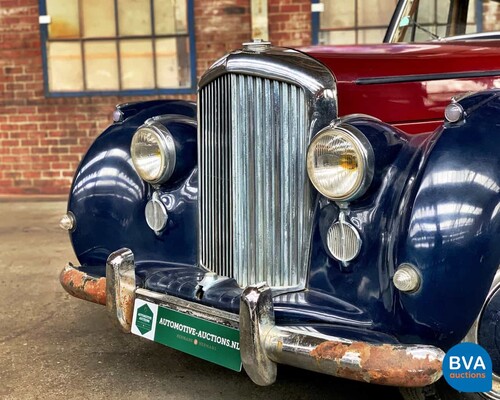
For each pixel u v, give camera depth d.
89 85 7.27
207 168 2.62
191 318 2.39
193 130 2.78
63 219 2.92
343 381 2.75
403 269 1.95
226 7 6.96
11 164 7.43
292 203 2.36
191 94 7.16
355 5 6.86
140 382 2.77
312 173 2.17
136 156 2.74
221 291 2.38
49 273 4.40
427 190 1.97
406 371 1.89
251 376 2.16
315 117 2.32
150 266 2.73
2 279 4.28
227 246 2.52
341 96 2.47
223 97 2.49
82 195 2.90
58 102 7.28
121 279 2.56
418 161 2.07
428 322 1.96
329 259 2.23
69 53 7.22
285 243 2.38
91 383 2.77
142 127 2.73
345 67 2.54
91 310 3.68
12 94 7.32
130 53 7.18
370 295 2.12
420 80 2.69
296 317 2.18
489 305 2.09
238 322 2.24
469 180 1.94
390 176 2.12
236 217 2.46
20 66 7.26
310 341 2.03
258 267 2.44
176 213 2.74
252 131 2.41
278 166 2.37
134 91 7.21
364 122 2.19
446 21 3.45
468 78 2.78
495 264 1.96
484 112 2.06
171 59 7.15
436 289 1.92
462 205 1.92
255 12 6.89
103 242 2.88
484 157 1.97
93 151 2.97
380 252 2.09
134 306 2.57
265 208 2.41
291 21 6.91
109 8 7.12
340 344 1.98
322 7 6.87
